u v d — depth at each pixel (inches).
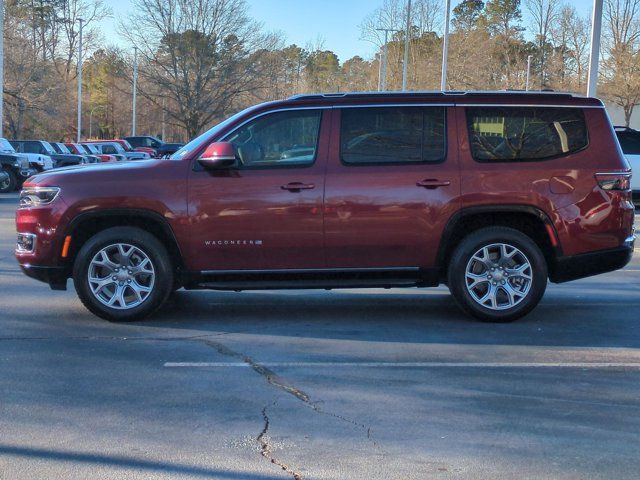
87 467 160.2
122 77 2181.3
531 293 282.0
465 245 279.7
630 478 156.4
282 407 196.2
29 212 277.1
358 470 158.9
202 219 272.8
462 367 232.7
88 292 278.7
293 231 273.7
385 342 261.1
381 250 277.3
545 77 2383.1
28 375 221.6
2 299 326.3
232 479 154.8
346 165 275.9
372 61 2576.3
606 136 283.0
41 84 1846.7
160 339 263.0
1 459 164.1
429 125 279.1
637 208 804.0
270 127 278.8
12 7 2000.5
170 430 180.2
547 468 160.9
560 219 277.4
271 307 317.4
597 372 228.8
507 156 279.6
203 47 2022.6
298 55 2997.0
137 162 285.6
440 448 170.7
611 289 362.9
